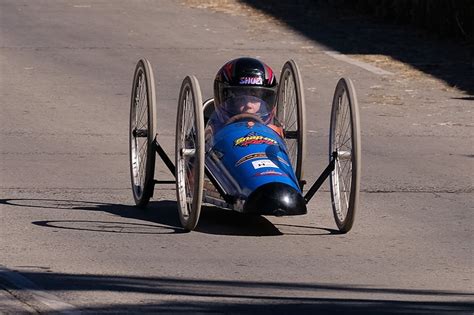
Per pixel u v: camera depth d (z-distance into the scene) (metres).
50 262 21.52
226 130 25.09
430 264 22.06
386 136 35.84
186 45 50.22
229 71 25.75
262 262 21.91
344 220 24.11
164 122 36.84
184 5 59.53
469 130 36.94
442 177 30.48
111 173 30.27
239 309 18.48
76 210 26.12
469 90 43.03
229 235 24.11
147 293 19.41
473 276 21.20
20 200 26.97
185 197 24.61
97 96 40.72
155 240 23.48
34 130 35.41
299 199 23.09
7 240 23.16
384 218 25.94
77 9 57.91
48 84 42.47
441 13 52.81
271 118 25.88
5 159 31.50
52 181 29.12
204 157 23.81
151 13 57.38
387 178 30.20
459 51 50.12
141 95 27.03
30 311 18.20
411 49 50.34
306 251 22.89
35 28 53.03
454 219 25.98
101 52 48.50
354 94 23.70
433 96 41.97
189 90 24.23
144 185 25.81
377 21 56.75
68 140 34.19
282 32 53.47
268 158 24.02
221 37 52.00
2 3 58.91
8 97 40.19
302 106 25.84
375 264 22.00
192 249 22.83
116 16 56.41
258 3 60.50
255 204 22.91
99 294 19.28
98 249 22.62
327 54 49.00
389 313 18.36
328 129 36.75
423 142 35.12
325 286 20.20
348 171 25.03
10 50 48.25
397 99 41.38
